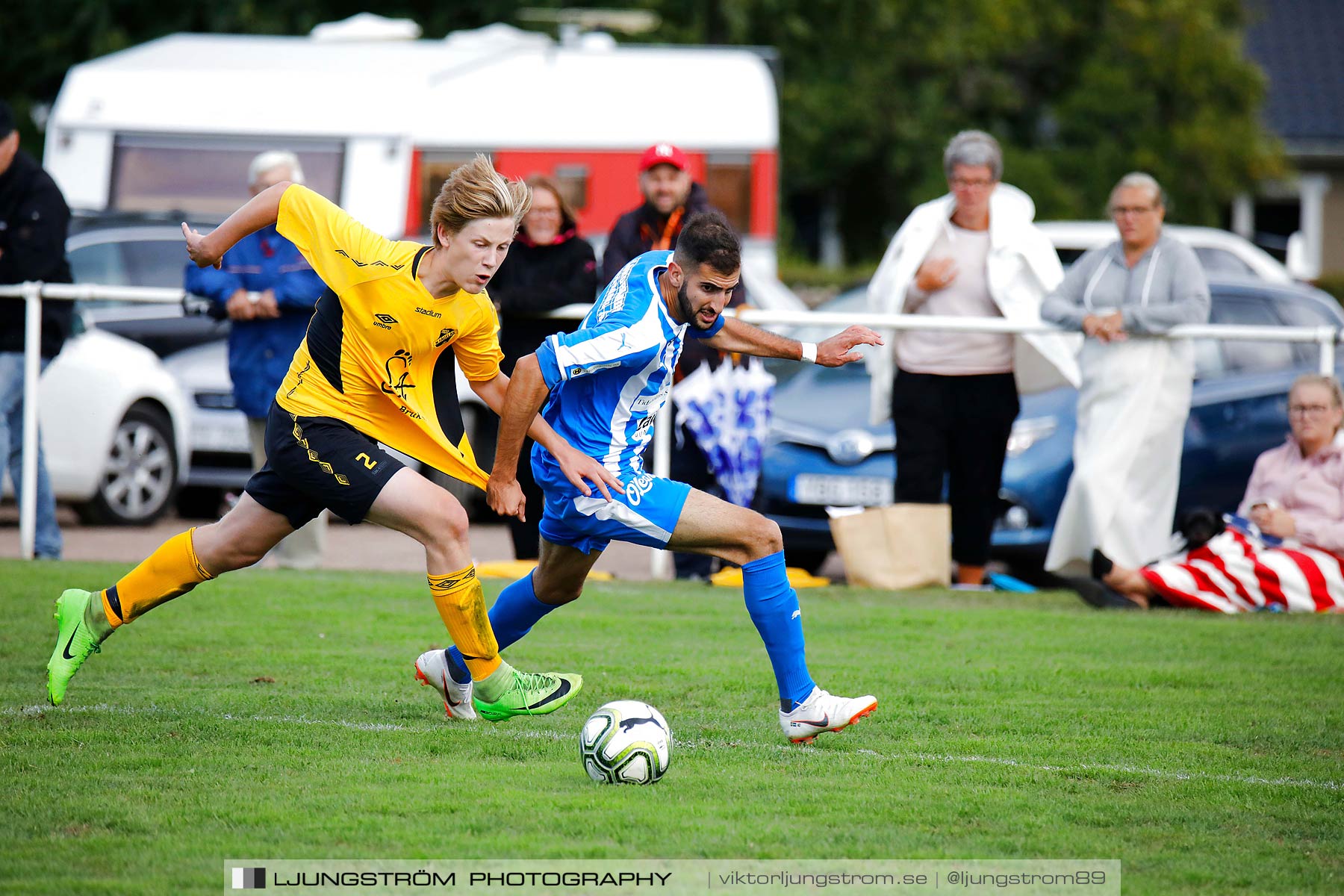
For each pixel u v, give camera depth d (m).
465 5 85.81
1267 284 41.38
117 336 43.69
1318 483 31.12
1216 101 107.12
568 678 19.91
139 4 82.81
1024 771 17.94
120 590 19.52
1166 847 15.23
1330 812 16.47
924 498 32.84
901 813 16.09
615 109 56.72
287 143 55.09
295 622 26.83
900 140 104.88
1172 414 31.80
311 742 18.61
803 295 77.69
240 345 31.58
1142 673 23.88
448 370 18.73
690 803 16.31
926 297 32.72
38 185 32.69
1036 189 100.94
